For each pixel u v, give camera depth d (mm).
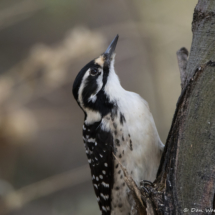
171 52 12312
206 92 4445
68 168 14961
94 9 15383
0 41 15773
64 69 10219
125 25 12438
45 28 15438
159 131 11898
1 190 10164
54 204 13648
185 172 4395
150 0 12672
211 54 4547
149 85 14703
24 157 14117
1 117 10102
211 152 4227
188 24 12438
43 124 11250
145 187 4945
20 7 11664
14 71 10383
